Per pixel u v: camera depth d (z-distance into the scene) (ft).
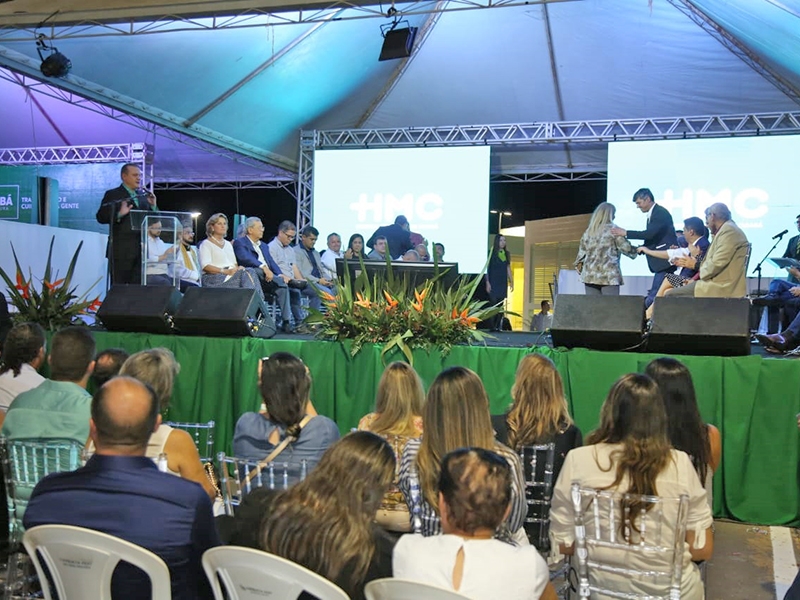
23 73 28.43
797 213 34.30
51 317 19.72
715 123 36.01
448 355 16.47
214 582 6.70
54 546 6.98
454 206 38.29
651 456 8.16
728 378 14.96
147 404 7.59
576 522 7.88
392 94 38.04
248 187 48.42
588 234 23.08
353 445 6.77
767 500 14.99
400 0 23.56
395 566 6.43
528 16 32.07
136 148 41.19
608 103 37.14
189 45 29.48
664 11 30.17
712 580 12.56
